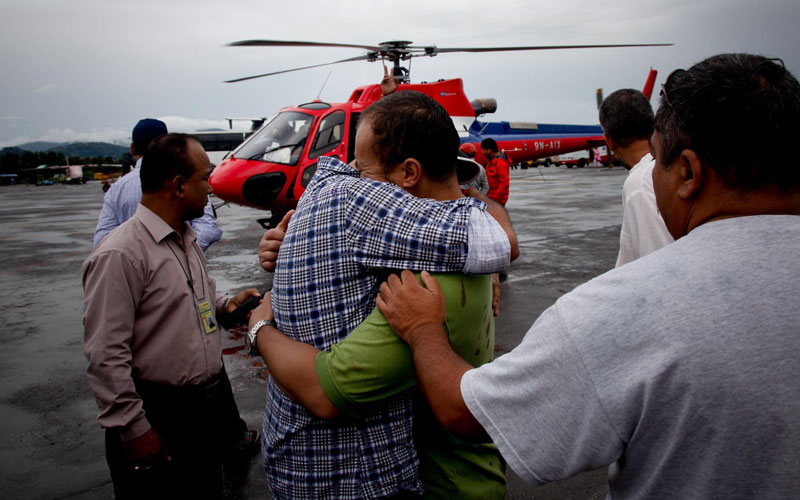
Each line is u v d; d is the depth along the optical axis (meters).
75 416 3.49
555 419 0.81
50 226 14.70
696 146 0.82
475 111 13.46
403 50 9.88
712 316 0.73
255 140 8.77
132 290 1.86
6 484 2.73
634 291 0.79
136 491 1.85
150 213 1.99
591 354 0.78
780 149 0.77
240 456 2.92
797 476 0.69
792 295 0.73
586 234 10.24
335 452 1.20
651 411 0.75
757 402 0.70
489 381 0.89
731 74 0.80
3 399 3.75
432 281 1.11
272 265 1.42
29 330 5.36
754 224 0.79
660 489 0.78
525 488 2.61
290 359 1.19
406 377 1.14
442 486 1.31
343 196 1.20
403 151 1.23
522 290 6.17
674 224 0.92
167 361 1.95
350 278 1.19
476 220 1.16
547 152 15.32
